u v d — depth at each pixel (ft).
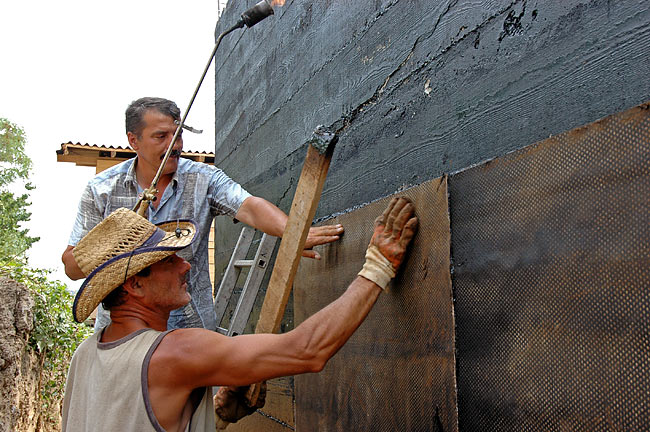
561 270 4.58
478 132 6.12
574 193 4.50
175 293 6.00
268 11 6.63
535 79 5.39
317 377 9.02
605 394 4.16
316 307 9.10
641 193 3.99
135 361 5.33
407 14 7.50
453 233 5.84
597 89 4.74
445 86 6.70
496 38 5.93
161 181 9.00
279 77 12.18
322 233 8.14
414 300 6.40
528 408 4.80
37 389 17.97
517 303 4.99
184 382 5.35
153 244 5.85
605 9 4.70
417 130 7.21
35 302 17.61
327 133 6.05
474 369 5.44
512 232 5.09
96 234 5.90
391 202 6.59
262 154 13.25
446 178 5.96
